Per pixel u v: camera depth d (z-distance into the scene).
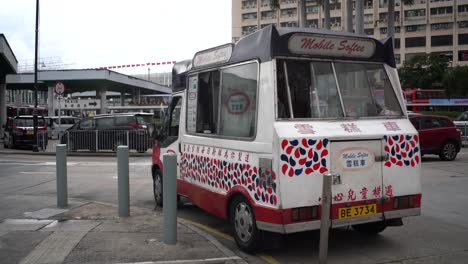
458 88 48.53
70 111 73.00
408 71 62.25
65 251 5.08
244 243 5.31
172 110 7.54
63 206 7.57
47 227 6.15
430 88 60.91
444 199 8.84
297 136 4.70
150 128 8.15
